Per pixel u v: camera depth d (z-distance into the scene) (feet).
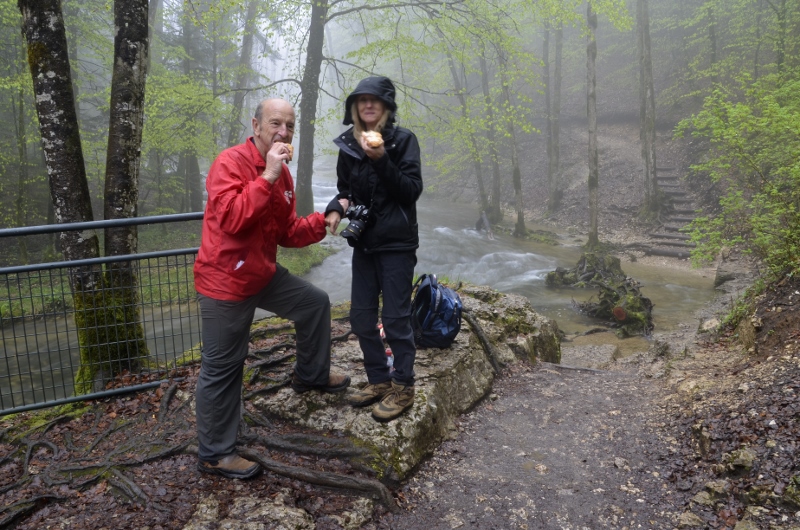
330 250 56.65
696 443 11.75
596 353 26.18
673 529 9.33
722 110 22.00
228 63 74.33
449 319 14.46
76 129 14.66
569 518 9.78
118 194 15.03
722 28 78.89
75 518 8.70
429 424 11.72
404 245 10.30
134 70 15.25
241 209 8.49
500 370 16.89
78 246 14.53
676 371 16.84
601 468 11.48
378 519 9.45
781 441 10.25
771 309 16.89
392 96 9.77
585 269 43.98
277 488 9.48
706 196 62.49
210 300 9.23
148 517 8.67
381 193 9.99
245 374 12.84
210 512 8.65
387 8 54.65
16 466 10.34
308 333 11.23
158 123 48.55
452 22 52.39
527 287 43.27
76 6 51.72
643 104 63.87
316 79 54.24
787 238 18.08
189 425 11.42
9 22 40.93
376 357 11.38
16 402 20.34
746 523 8.75
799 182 18.56
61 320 29.76
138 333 14.87
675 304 37.58
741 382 13.51
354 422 11.16
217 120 54.65
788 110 20.20
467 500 10.25
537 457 11.99
